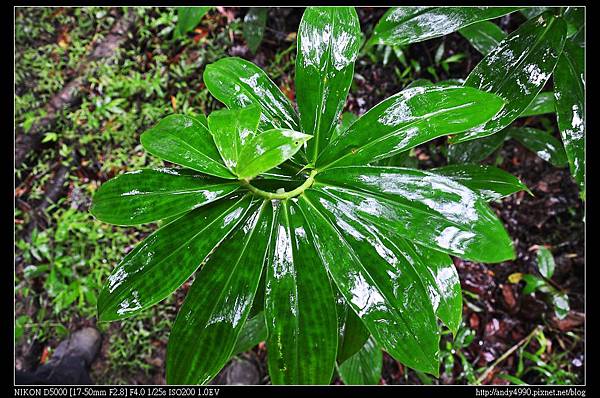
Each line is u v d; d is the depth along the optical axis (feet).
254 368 3.04
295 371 1.15
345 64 1.36
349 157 1.26
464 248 1.10
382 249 1.20
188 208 1.21
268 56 3.58
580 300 3.03
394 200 1.18
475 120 1.17
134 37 3.58
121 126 3.42
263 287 1.41
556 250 3.14
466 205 1.13
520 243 3.19
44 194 3.27
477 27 2.18
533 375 2.97
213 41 3.54
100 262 3.18
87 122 3.37
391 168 1.21
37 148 3.35
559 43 1.42
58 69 3.43
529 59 1.44
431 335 1.15
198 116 1.53
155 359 3.11
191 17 2.82
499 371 2.99
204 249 1.22
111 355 3.07
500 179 1.72
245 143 1.22
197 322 1.17
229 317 1.17
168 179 1.26
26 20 3.45
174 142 1.27
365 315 1.16
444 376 2.94
